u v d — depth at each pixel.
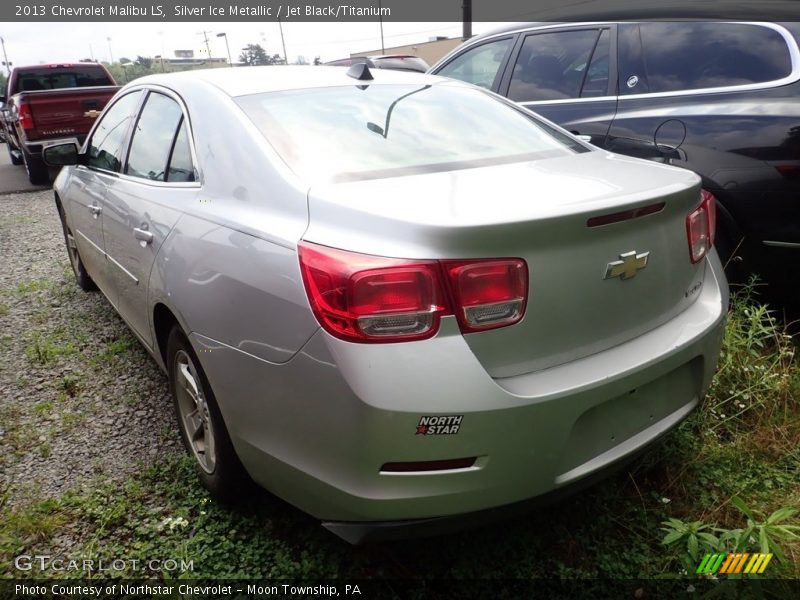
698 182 2.37
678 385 2.35
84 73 12.23
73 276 5.48
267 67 3.21
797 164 3.32
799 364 3.29
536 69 4.83
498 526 2.44
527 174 2.31
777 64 3.61
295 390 1.95
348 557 2.32
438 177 2.25
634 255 2.09
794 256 3.41
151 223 2.81
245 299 2.12
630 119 4.11
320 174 2.25
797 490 2.56
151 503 2.61
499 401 1.82
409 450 1.80
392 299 1.79
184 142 2.82
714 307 2.46
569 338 1.98
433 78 3.28
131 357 3.91
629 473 2.60
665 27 4.16
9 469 2.85
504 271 1.84
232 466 2.40
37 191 9.70
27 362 3.88
